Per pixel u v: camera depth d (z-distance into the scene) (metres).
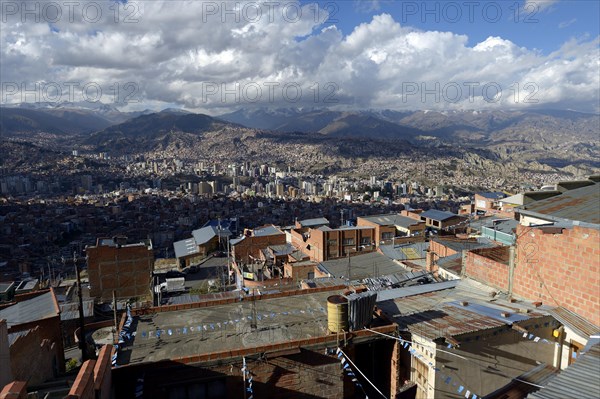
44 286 44.84
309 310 15.53
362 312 13.16
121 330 13.58
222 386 11.85
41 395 11.46
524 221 18.73
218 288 42.41
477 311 14.62
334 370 12.76
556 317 13.85
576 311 13.94
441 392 12.27
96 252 44.16
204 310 15.64
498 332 13.21
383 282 23.09
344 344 12.75
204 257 61.00
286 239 57.34
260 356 11.91
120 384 11.11
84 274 57.94
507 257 20.88
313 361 12.54
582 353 10.30
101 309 30.59
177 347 12.69
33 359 14.82
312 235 49.16
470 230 42.84
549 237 14.86
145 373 11.19
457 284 18.81
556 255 14.62
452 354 12.42
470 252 19.52
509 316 13.85
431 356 12.38
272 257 49.44
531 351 13.73
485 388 13.02
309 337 13.17
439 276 23.11
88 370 8.70
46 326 19.27
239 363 11.79
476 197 67.56
